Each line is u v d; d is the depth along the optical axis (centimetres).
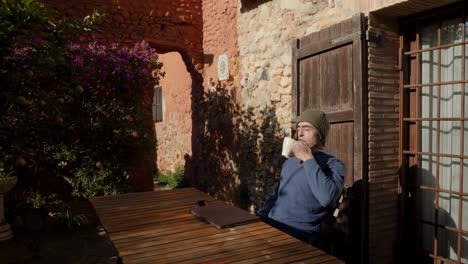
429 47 307
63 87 348
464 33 278
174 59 887
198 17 709
